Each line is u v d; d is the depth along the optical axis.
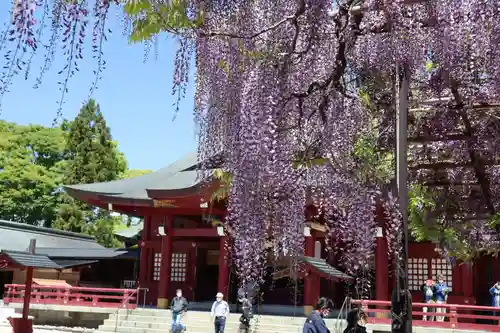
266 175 5.74
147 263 27.66
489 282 21.55
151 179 28.11
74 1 3.73
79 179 39.09
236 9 5.46
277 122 5.76
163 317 22.30
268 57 5.77
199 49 5.68
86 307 23.97
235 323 20.45
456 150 7.52
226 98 5.82
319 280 22.23
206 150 6.00
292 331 19.34
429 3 5.68
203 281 27.47
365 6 5.67
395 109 5.28
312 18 5.63
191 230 25.08
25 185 41.00
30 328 17.14
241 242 5.83
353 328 8.50
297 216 6.32
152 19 4.55
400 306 4.62
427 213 8.02
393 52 5.53
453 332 16.69
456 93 6.65
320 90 6.30
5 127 41.78
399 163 4.93
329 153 6.42
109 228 37.12
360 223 6.85
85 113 39.88
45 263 17.84
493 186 7.48
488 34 5.65
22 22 3.42
